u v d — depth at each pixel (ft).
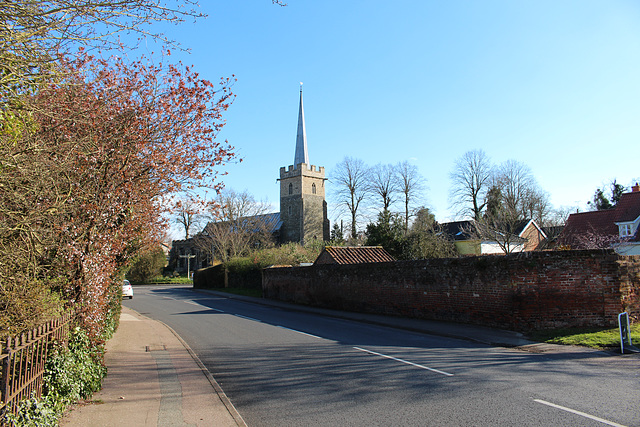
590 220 112.68
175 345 41.70
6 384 13.94
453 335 43.57
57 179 23.81
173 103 31.63
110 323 41.65
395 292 60.13
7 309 17.94
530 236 154.30
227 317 65.41
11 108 20.70
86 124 26.27
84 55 26.37
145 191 31.78
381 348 37.70
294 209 253.65
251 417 21.03
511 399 21.76
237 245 177.37
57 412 18.90
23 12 19.16
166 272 242.78
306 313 70.69
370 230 129.39
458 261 50.62
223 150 33.88
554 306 42.01
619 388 23.07
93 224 25.85
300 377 28.50
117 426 19.38
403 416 20.02
